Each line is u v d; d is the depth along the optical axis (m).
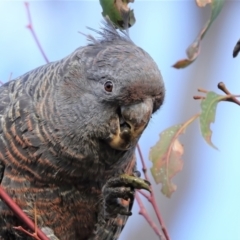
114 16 3.09
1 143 3.08
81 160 3.07
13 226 3.09
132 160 3.11
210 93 3.06
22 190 3.08
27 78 3.11
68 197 3.09
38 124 3.08
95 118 3.06
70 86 3.07
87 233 3.12
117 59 3.05
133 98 3.05
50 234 3.09
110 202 3.07
